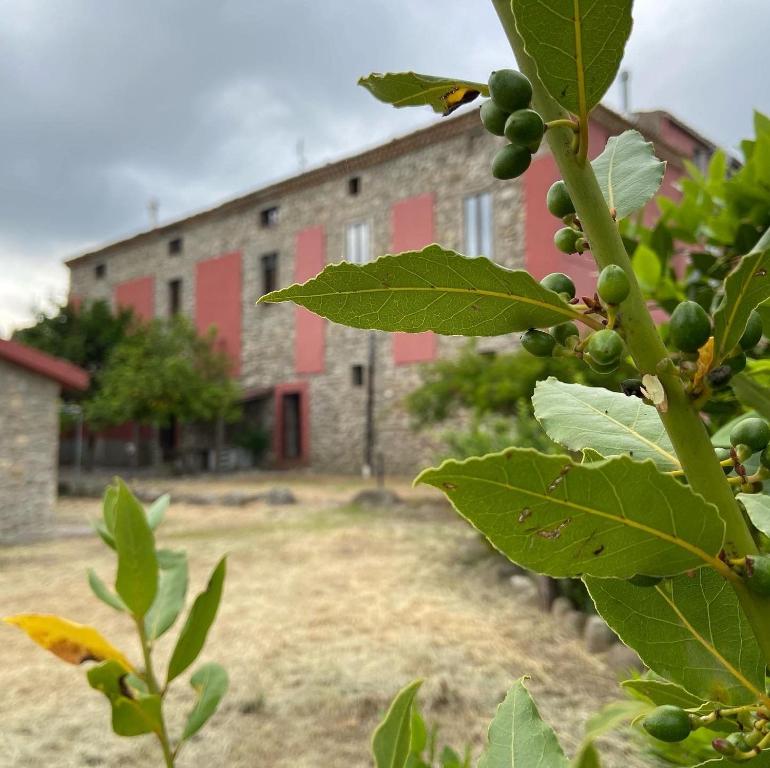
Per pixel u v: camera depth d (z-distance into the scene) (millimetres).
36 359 10719
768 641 570
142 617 1144
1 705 4438
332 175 21734
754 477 627
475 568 7879
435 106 860
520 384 9773
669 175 13328
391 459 20156
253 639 5590
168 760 1068
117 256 28953
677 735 642
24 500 10719
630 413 850
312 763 3648
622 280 621
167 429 26625
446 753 1909
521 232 17281
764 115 2400
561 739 3574
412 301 688
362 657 5137
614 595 768
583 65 638
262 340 23781
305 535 10398
